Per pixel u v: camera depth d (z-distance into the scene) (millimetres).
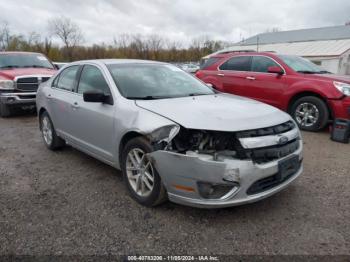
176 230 2787
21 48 43406
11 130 6734
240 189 2656
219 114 2939
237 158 2682
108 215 3047
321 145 5379
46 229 2812
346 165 4375
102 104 3643
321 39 36812
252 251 2494
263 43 42344
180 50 55406
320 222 2891
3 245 2582
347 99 5590
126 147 3270
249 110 3141
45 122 5238
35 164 4523
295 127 3221
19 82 7855
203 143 2740
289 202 3277
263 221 2920
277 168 2812
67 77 4680
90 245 2582
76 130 4227
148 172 3137
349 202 3266
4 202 3334
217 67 7977
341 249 2502
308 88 6102
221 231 2768
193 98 3654
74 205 3258
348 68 32656
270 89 6781
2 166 4445
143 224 2887
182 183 2756
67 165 4469
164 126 2857
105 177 4012
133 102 3344
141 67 4215
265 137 2775
